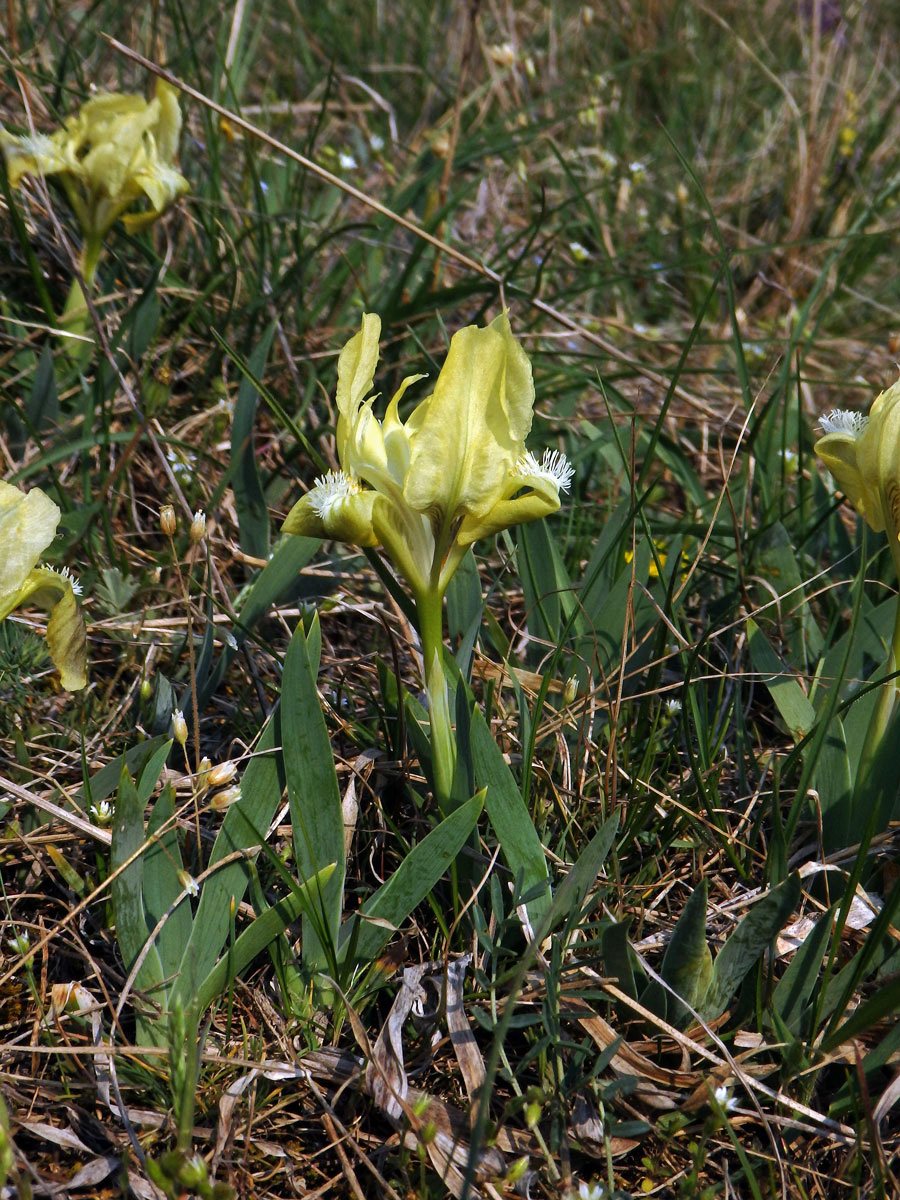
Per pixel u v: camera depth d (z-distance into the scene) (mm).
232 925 412
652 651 500
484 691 495
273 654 487
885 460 415
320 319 683
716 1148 410
